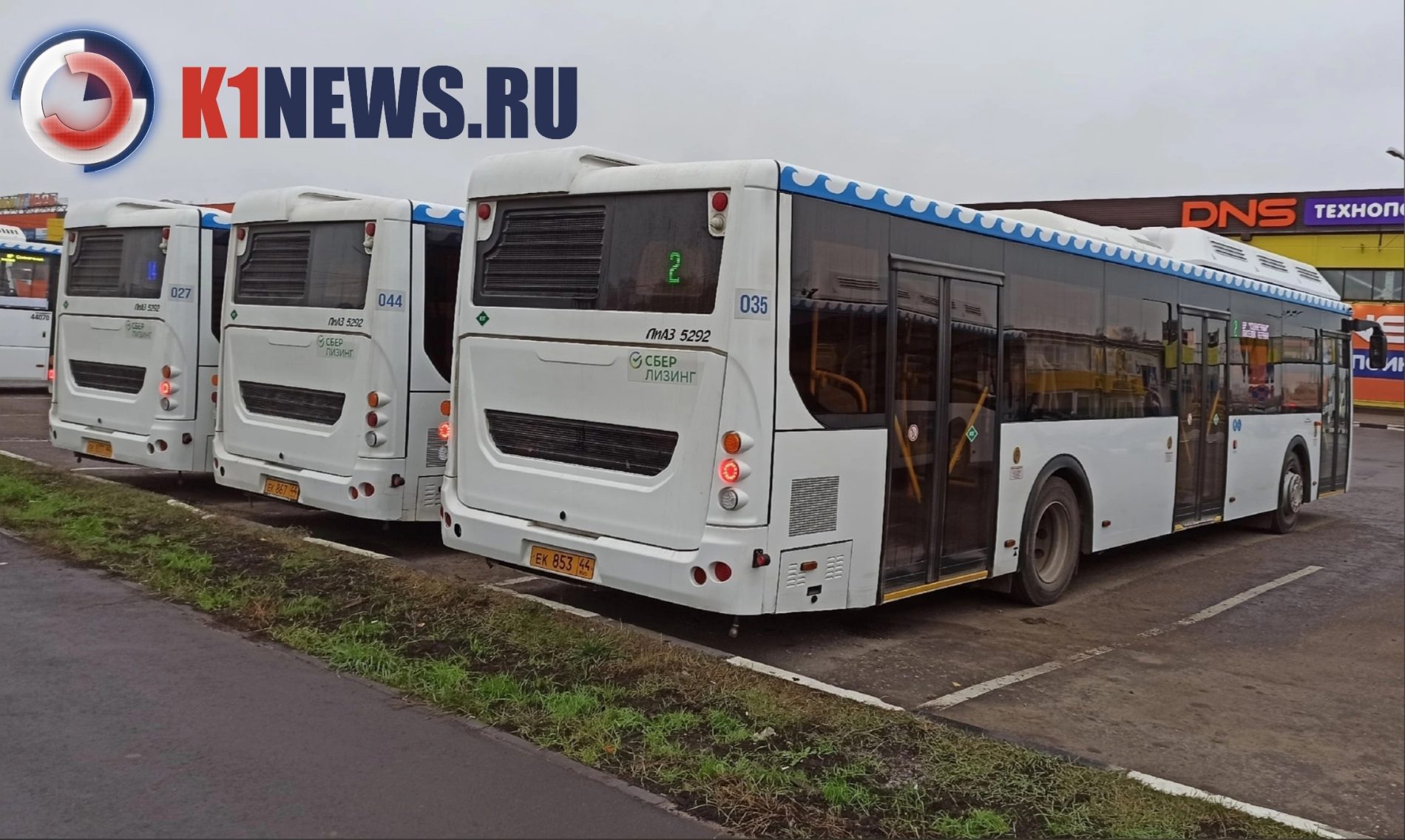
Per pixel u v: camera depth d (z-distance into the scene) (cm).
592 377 643
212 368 1073
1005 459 770
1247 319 1151
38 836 383
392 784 439
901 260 667
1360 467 2125
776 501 592
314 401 911
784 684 568
